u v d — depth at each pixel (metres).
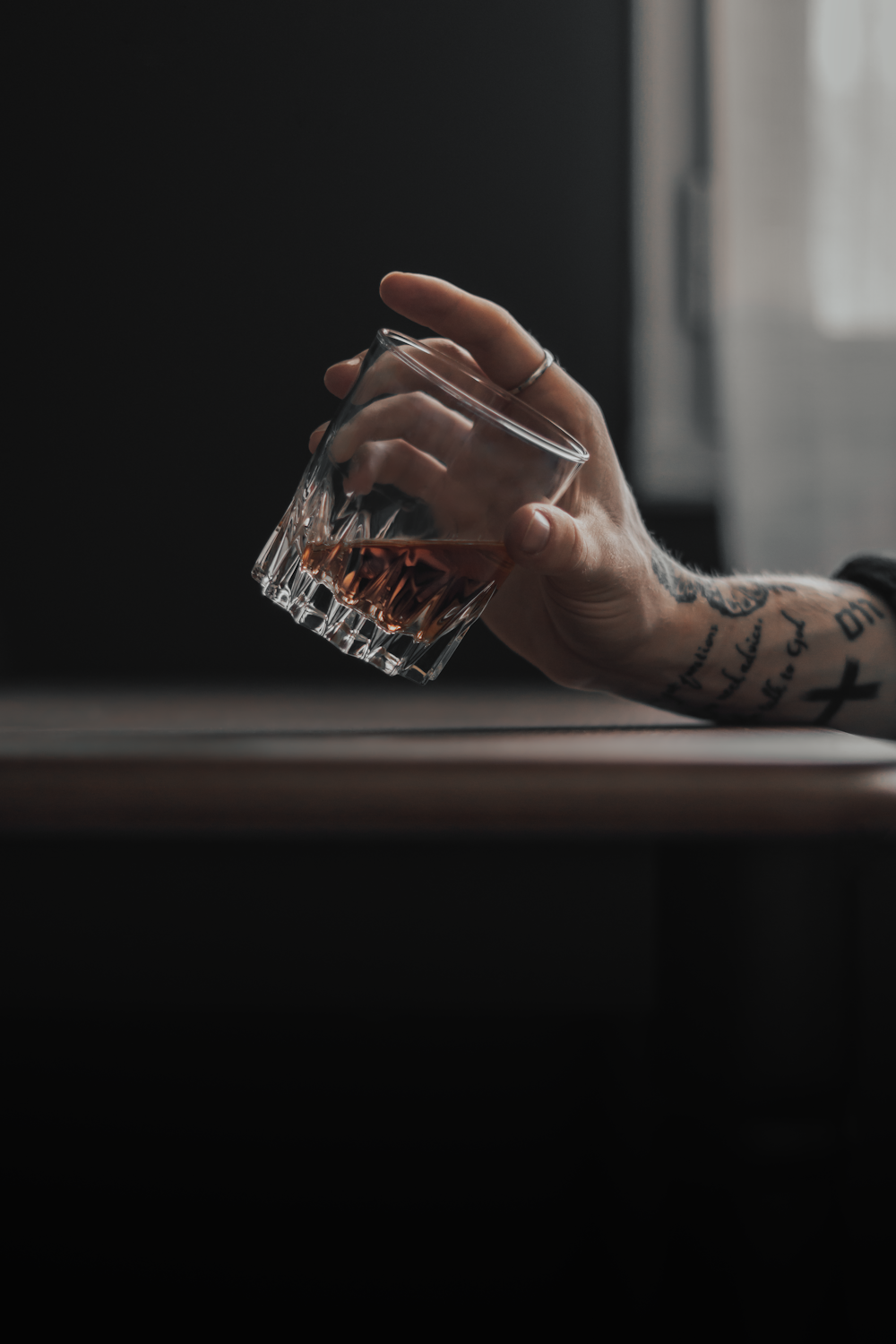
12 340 2.21
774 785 0.65
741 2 2.10
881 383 2.14
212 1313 0.84
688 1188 0.70
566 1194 0.93
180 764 0.65
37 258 2.21
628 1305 0.83
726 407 2.13
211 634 2.23
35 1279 0.87
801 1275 0.67
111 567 2.23
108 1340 0.81
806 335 2.13
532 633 0.84
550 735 0.74
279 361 2.22
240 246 2.21
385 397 0.75
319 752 0.66
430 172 2.20
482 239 2.20
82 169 2.20
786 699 0.84
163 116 2.20
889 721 0.86
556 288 2.21
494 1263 0.86
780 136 2.11
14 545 2.22
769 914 0.67
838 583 0.89
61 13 2.18
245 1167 0.95
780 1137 0.67
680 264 2.14
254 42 2.19
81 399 2.22
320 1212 0.90
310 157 2.20
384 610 0.77
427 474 0.75
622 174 2.19
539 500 0.75
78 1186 0.94
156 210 2.21
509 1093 1.01
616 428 2.21
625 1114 0.86
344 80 2.19
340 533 0.76
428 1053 1.05
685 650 0.82
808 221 2.12
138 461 2.23
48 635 2.22
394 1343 0.82
